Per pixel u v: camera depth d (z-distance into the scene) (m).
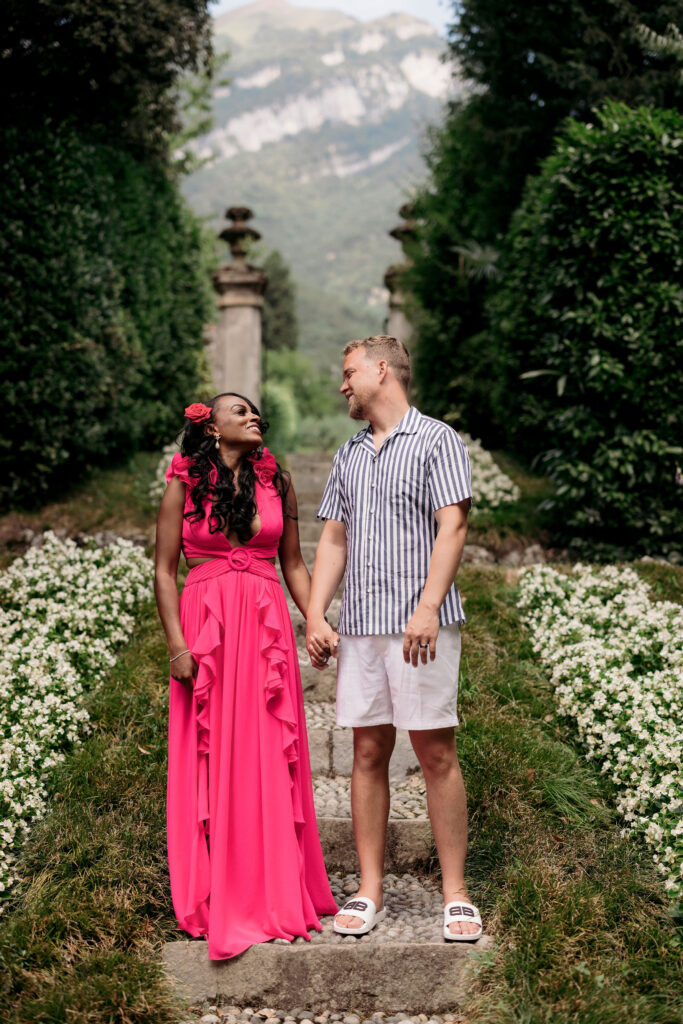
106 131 7.88
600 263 5.75
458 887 2.60
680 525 5.75
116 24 6.38
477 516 6.52
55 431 6.37
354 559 2.68
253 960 2.46
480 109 8.37
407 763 3.65
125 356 7.28
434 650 2.47
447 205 9.37
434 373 9.70
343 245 197.00
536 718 3.77
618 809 3.09
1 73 6.58
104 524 6.43
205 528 2.73
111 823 2.95
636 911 2.61
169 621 2.71
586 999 2.25
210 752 2.62
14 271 6.17
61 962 2.41
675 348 5.57
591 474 5.83
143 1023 2.27
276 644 2.70
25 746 3.24
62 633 4.29
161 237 8.64
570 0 7.21
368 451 2.75
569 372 5.89
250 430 2.75
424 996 2.44
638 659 3.91
